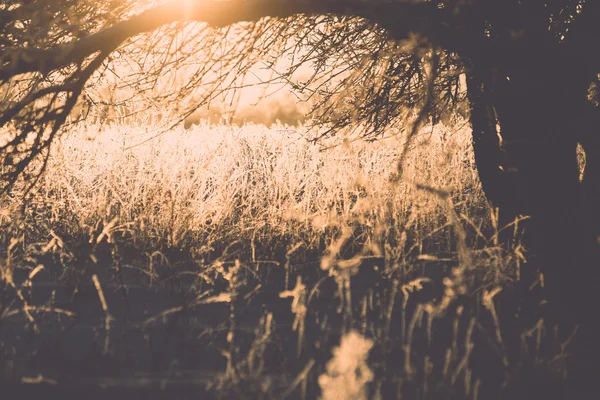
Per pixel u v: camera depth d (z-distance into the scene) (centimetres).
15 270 570
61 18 591
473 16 547
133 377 361
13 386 346
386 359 388
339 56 644
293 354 395
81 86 547
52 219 683
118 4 601
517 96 554
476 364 386
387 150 795
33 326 436
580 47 543
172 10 535
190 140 802
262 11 534
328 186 714
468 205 751
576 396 350
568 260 512
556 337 402
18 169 552
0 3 583
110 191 773
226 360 386
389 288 520
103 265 586
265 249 646
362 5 527
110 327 439
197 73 598
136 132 776
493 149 630
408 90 666
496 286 487
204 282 543
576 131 546
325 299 505
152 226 660
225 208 691
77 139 785
